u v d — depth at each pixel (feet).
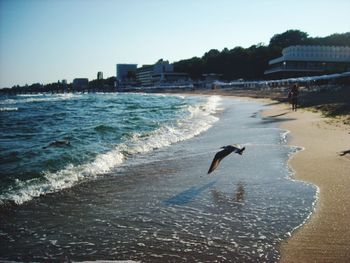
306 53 415.85
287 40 577.84
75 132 74.84
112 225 27.22
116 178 40.16
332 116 93.71
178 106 164.45
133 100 270.67
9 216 28.84
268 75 486.79
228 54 597.52
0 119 115.96
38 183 37.19
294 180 37.14
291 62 421.59
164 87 655.76
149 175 41.42
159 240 24.54
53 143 59.72
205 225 26.84
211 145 60.08
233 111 136.05
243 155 50.21
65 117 121.08
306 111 115.55
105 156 49.88
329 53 419.74
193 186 36.78
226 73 580.71
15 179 38.01
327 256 21.52
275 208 29.63
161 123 91.15
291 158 46.68
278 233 24.91
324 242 23.29
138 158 51.06
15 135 75.31
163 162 48.24
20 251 23.26
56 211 30.07
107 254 22.75
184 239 24.58
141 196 33.88
